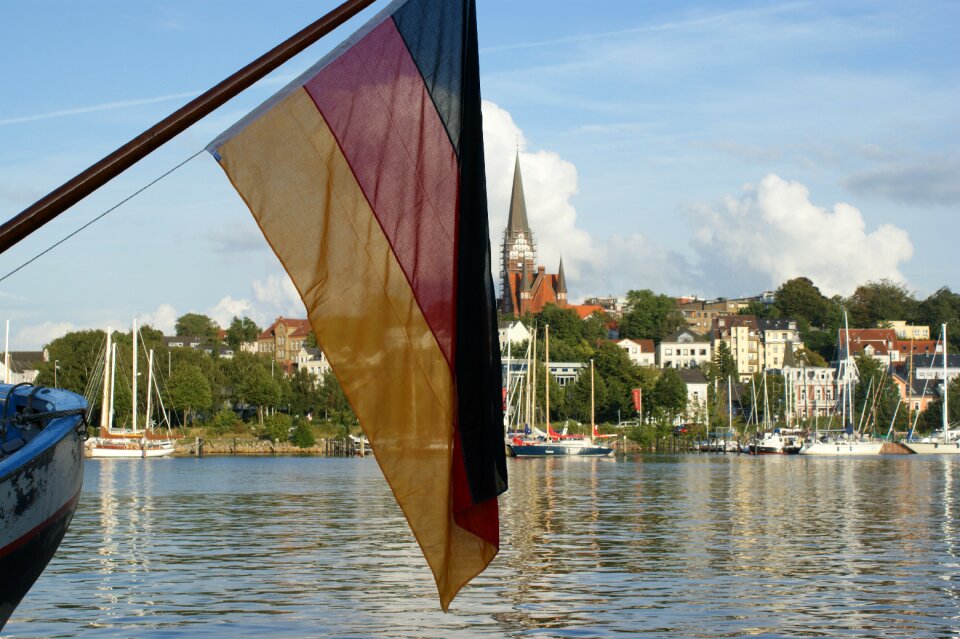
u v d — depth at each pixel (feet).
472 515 35.47
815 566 95.14
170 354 540.11
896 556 102.73
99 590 81.30
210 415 552.41
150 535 122.93
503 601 76.64
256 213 34.01
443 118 34.96
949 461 427.74
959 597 78.28
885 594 79.61
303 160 34.19
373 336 34.47
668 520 143.43
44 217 29.58
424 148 34.86
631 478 270.67
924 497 196.54
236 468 338.13
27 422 43.88
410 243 34.68
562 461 401.70
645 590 81.71
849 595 79.15
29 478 39.42
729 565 95.81
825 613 71.92
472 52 35.27
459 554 35.53
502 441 35.70
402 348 34.60
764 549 108.47
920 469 342.03
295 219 34.14
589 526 134.10
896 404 647.97
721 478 272.92
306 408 570.46
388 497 193.26
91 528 132.16
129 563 97.04
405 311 34.60
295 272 34.14
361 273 34.42
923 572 91.35
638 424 598.34
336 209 34.30
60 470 41.24
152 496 197.36
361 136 34.50
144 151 30.37
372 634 65.16
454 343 34.86
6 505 38.73
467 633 65.62
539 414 548.72
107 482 249.75
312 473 301.63
